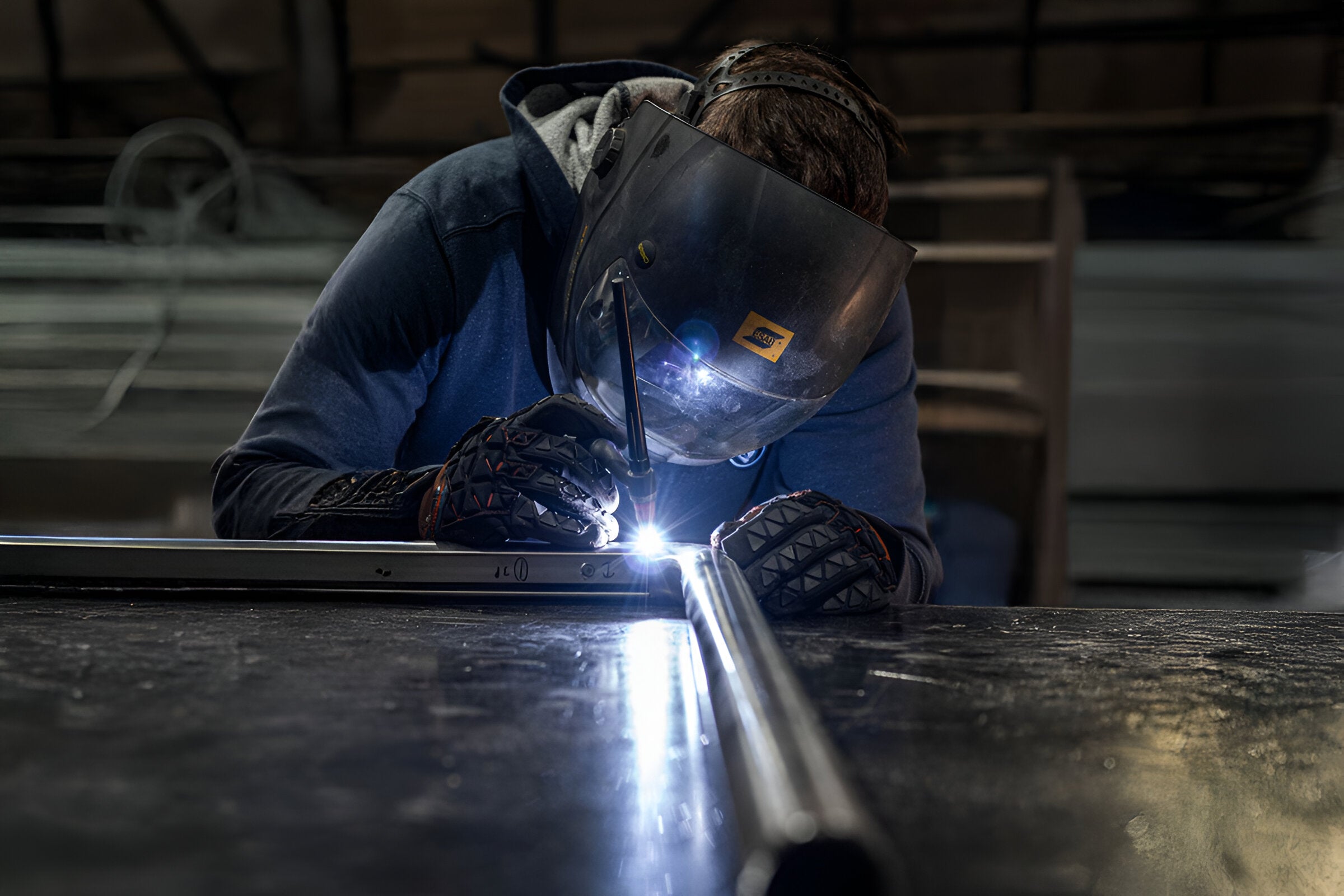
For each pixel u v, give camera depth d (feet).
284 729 1.53
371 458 4.13
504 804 1.24
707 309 3.18
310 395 4.04
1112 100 17.40
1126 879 1.16
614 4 18.88
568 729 1.59
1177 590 15.30
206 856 1.05
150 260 19.48
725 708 1.35
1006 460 15.40
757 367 3.24
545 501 3.03
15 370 18.45
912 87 17.90
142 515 17.71
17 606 2.73
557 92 4.57
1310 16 16.70
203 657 2.06
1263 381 15.71
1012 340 16.15
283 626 2.48
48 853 1.05
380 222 4.30
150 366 18.62
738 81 3.42
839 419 4.41
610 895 0.99
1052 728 1.72
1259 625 2.88
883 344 4.40
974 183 16.88
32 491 17.71
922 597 4.10
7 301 19.16
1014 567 15.16
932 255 16.20
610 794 1.29
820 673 2.10
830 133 3.27
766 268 3.14
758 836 0.89
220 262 19.57
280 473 3.75
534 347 4.32
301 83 19.77
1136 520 15.53
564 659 2.11
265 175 19.69
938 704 1.85
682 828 1.18
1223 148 16.71
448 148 19.56
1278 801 1.44
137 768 1.33
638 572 2.96
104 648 2.14
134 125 20.21
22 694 1.72
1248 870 1.26
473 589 2.97
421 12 19.44
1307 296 15.81
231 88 20.04
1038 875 1.14
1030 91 17.56
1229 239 16.83
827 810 0.90
